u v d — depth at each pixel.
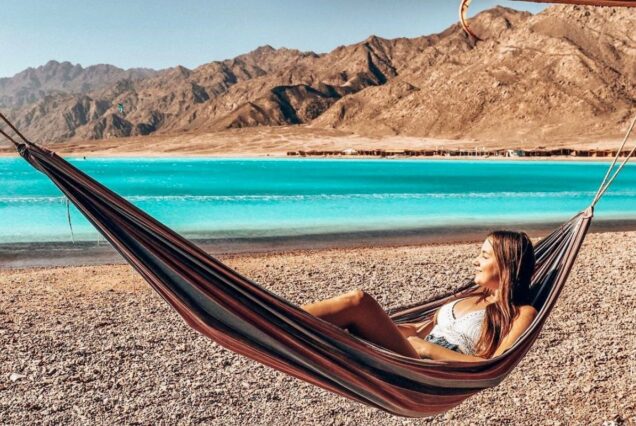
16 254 15.27
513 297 4.06
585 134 177.25
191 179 51.22
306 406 5.87
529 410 5.85
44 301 9.56
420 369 3.64
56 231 19.16
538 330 4.05
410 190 38.12
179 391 6.12
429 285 10.80
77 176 3.27
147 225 3.34
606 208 26.86
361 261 13.09
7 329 8.02
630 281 10.85
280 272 11.89
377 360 3.58
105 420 5.52
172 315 8.69
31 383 6.27
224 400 5.95
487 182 46.56
